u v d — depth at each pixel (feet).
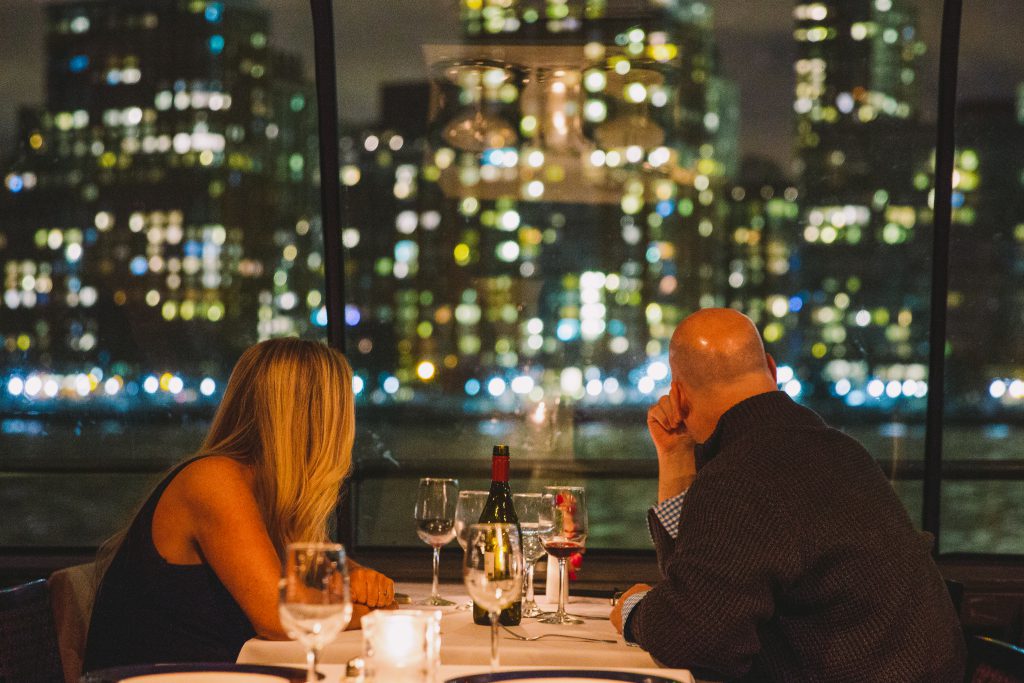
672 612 6.37
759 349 7.29
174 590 7.23
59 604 8.96
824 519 6.44
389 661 5.06
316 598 4.73
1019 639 13.33
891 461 14.57
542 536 8.05
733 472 6.59
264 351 7.81
